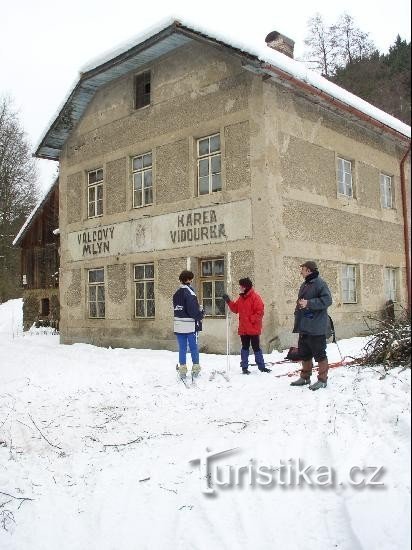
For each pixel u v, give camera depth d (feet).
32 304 86.48
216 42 38.65
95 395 27.96
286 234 40.04
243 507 14.05
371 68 113.80
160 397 26.16
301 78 39.99
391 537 11.20
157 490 15.71
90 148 54.54
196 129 43.57
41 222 84.53
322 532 12.56
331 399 19.71
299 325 23.08
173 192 45.16
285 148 40.98
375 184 52.95
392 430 15.12
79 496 16.38
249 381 27.22
